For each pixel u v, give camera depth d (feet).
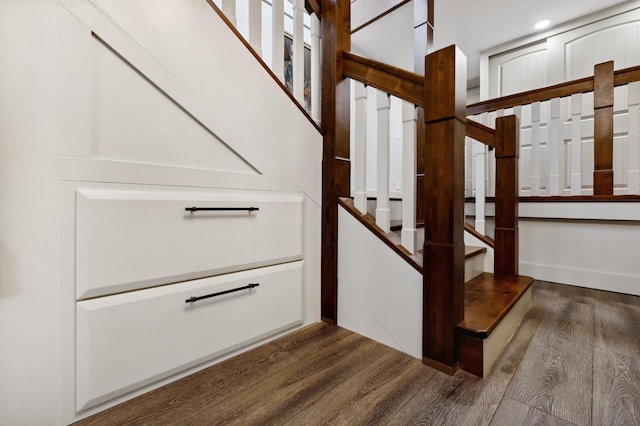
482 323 3.41
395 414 2.66
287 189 4.28
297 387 3.06
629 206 6.13
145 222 2.89
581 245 6.81
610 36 8.50
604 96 6.53
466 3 8.25
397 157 10.64
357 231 4.37
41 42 2.34
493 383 3.11
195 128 3.29
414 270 3.71
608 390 2.96
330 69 4.68
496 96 10.77
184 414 2.66
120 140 2.76
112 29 2.69
